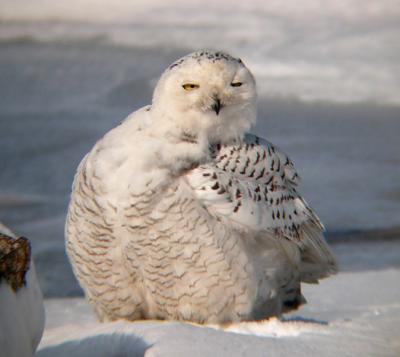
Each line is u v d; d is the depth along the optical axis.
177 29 41.41
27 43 40.06
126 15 44.06
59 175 23.75
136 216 9.26
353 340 8.48
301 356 7.71
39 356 8.05
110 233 9.44
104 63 36.62
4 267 6.15
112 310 10.05
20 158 24.89
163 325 8.14
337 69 34.25
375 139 27.16
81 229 9.61
